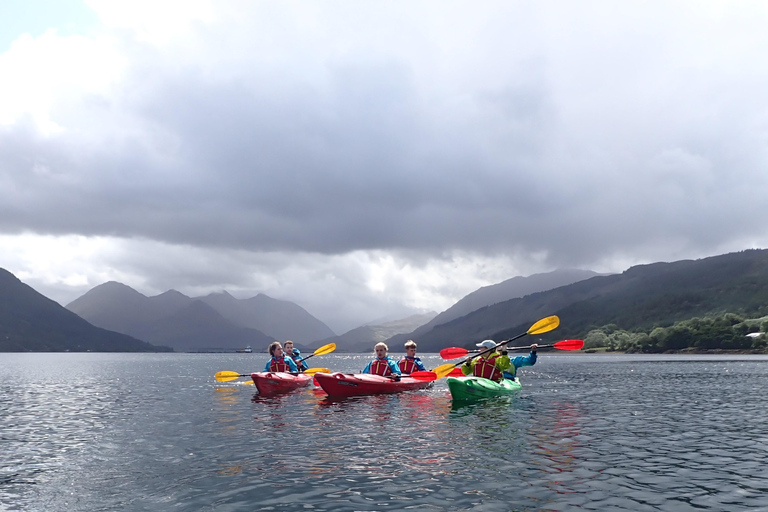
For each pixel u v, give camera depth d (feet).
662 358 389.19
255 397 72.38
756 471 30.17
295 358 89.81
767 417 53.26
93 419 54.75
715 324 568.41
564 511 23.13
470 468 30.37
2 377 155.43
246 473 29.76
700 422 49.52
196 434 43.11
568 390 84.58
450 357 73.26
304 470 30.22
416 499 24.72
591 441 38.70
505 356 71.61
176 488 27.04
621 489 26.40
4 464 33.27
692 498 25.07
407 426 44.80
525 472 29.53
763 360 301.43
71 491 26.91
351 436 40.40
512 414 52.29
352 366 276.82
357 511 23.13
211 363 355.36
